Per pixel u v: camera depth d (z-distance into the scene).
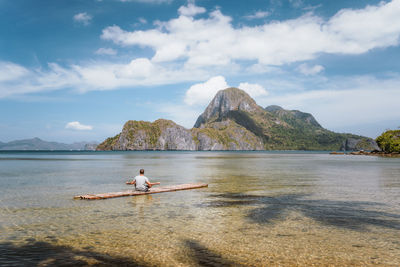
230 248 9.00
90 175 35.75
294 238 10.02
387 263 7.82
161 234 10.47
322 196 19.25
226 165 60.38
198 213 14.05
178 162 75.19
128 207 15.52
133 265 7.62
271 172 40.53
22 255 8.31
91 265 7.59
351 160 87.69
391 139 145.88
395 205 16.03
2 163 67.75
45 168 49.62
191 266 7.58
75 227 11.41
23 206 15.79
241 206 15.80
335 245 9.28
